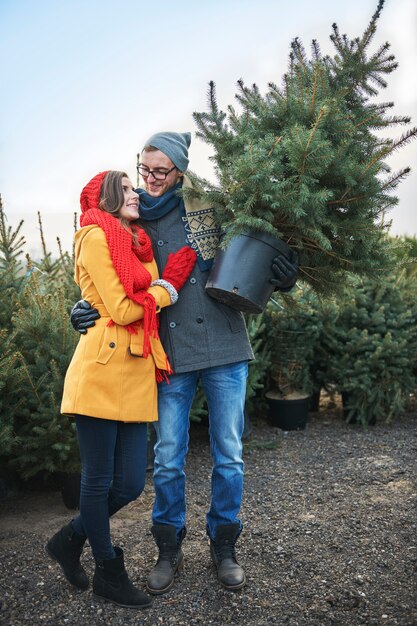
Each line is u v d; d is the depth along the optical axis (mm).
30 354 3521
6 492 3756
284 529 3211
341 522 3273
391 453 4488
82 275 2473
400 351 5051
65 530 2564
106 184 2488
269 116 2744
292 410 5105
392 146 2559
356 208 2666
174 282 2539
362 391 5168
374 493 3689
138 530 3240
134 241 2475
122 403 2393
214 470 2707
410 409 5809
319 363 5453
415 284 5598
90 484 2410
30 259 3938
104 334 2412
